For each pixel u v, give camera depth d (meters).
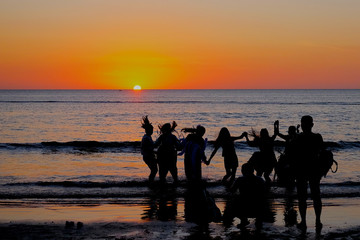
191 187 7.48
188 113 62.16
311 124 7.10
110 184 10.78
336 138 30.05
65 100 121.62
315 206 7.10
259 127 38.88
